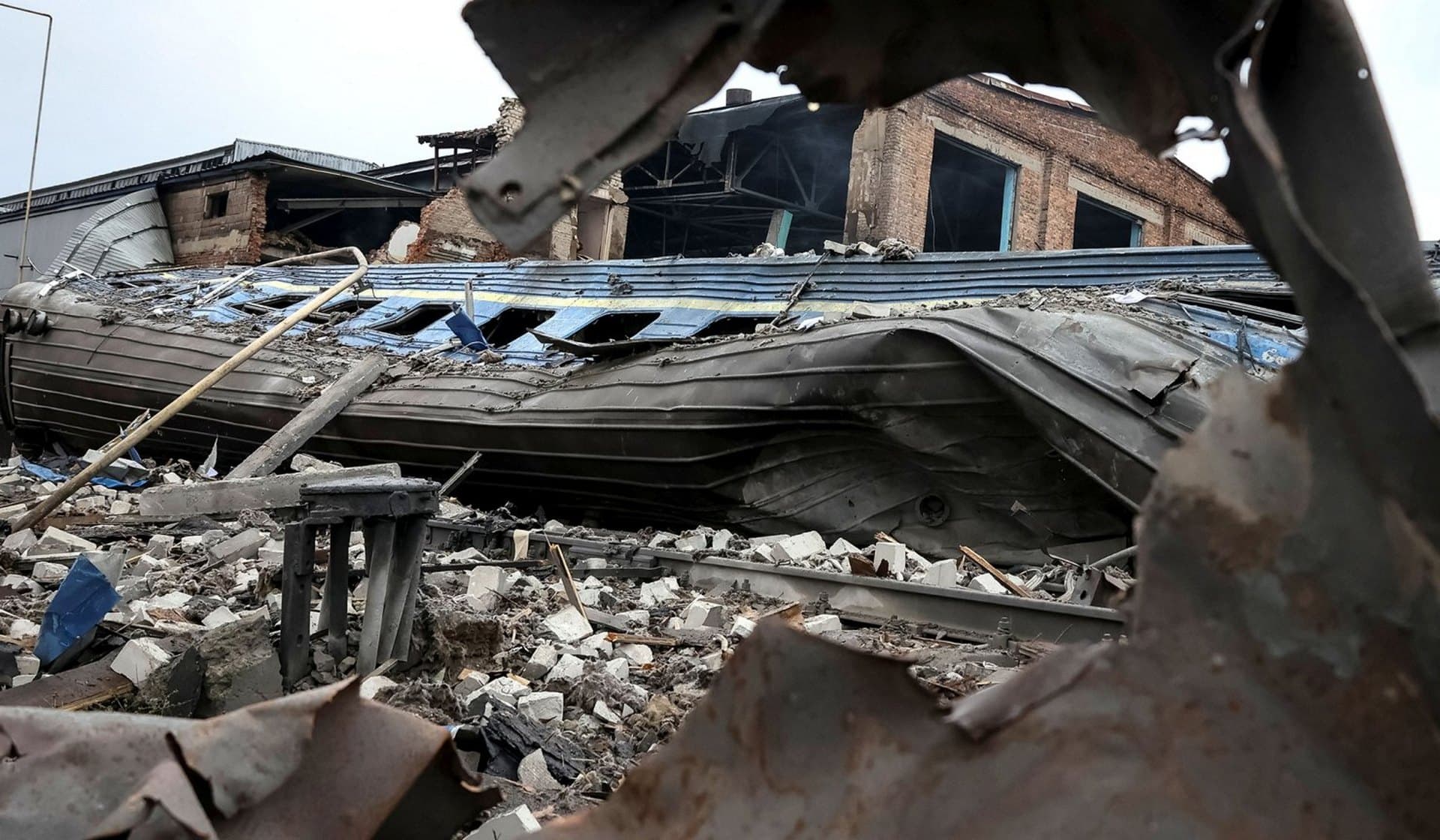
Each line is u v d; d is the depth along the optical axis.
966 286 15.67
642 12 1.69
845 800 1.65
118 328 21.50
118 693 6.06
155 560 10.63
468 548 12.64
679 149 30.98
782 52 1.86
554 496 15.74
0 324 23.27
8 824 2.06
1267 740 1.47
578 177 1.67
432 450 16.55
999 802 1.56
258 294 23.72
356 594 8.54
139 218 37.53
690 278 18.95
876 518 13.11
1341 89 1.54
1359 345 1.38
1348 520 1.44
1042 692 1.61
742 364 13.41
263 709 2.10
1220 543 1.54
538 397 15.58
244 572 10.16
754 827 1.70
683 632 8.62
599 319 19.20
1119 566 11.39
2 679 6.20
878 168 26.86
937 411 11.93
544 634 8.09
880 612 9.44
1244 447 1.55
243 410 18.72
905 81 1.90
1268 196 1.44
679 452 13.80
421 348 19.78
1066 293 13.28
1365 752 1.42
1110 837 1.49
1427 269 1.55
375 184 35.19
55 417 22.22
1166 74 1.63
